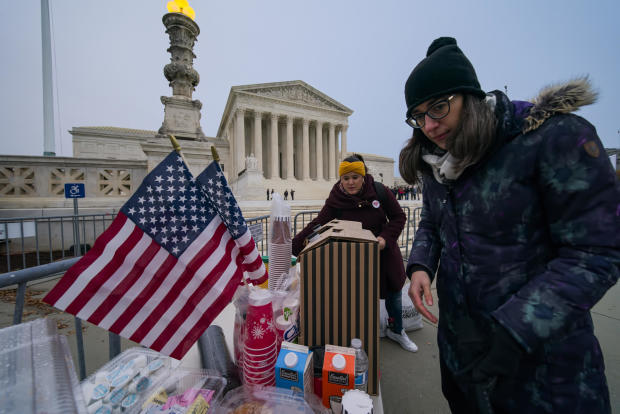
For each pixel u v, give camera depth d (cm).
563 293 67
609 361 221
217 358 112
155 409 86
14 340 70
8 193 746
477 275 92
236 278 115
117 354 130
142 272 106
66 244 744
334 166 3781
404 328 275
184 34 886
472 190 92
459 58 84
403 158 125
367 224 221
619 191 67
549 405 81
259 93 3362
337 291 113
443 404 183
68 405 59
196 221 115
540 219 83
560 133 74
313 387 101
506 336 70
